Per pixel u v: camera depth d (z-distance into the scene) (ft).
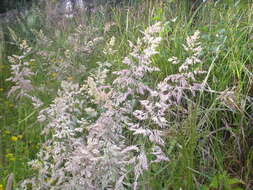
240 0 11.84
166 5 14.11
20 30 20.86
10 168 9.84
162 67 10.33
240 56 10.21
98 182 6.77
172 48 11.04
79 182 6.75
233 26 11.09
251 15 11.19
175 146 8.30
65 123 7.64
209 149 8.32
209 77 9.86
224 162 8.43
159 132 6.59
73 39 13.85
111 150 6.38
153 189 7.21
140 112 6.82
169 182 7.40
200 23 12.12
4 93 15.17
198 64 10.00
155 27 7.10
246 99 9.01
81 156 6.61
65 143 7.61
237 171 8.22
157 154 7.03
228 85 9.60
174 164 7.52
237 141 8.36
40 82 13.23
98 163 6.57
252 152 7.97
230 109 8.63
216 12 12.33
